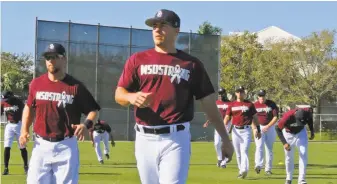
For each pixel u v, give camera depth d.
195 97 4.81
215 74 29.77
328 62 42.97
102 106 28.12
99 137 15.27
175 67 4.62
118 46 28.53
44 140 5.99
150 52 4.71
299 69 44.75
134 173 12.85
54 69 6.00
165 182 4.57
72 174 6.01
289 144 10.56
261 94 12.89
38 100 6.00
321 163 16.75
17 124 12.50
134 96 4.38
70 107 6.01
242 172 12.02
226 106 14.12
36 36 26.75
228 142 4.95
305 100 43.19
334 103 44.69
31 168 6.03
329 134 35.84
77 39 27.81
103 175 12.41
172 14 4.65
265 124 12.91
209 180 11.71
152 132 4.64
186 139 4.70
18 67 60.31
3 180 11.26
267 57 45.34
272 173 13.28
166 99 4.60
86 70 28.05
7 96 12.47
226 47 48.06
